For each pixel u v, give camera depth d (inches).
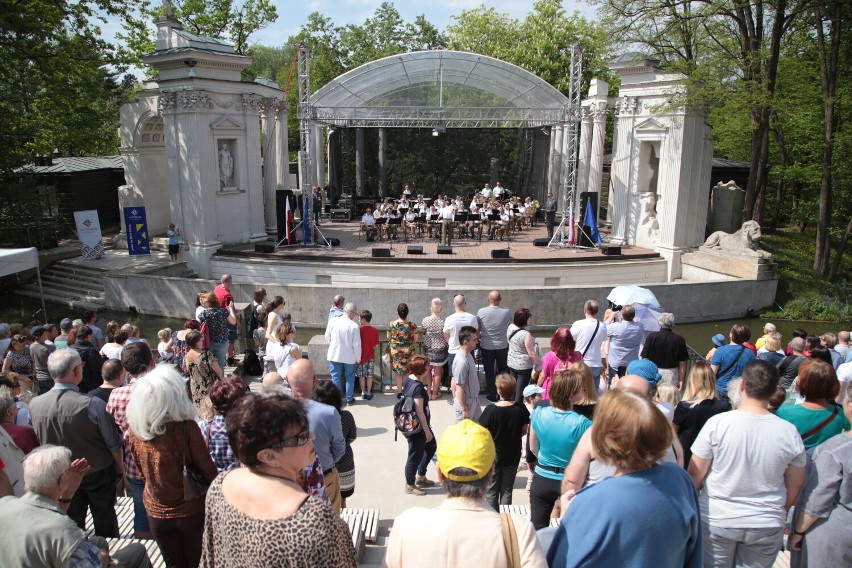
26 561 136.7
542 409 209.6
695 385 228.7
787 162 1264.8
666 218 999.6
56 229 1152.8
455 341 423.2
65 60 922.1
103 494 215.8
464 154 1608.0
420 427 300.0
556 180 1450.5
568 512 112.7
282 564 102.7
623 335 383.9
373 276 916.0
